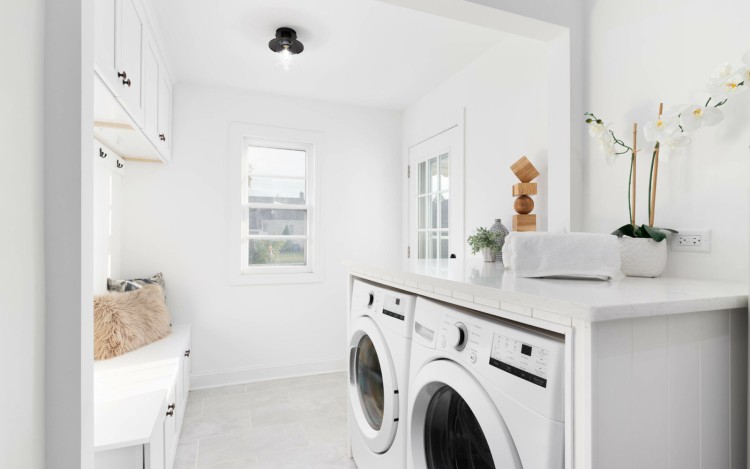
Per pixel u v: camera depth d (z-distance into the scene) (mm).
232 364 3006
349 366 1939
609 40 1557
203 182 2945
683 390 780
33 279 728
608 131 1408
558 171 1683
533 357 772
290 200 3281
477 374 913
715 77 1119
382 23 2129
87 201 834
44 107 774
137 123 1818
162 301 2535
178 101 2891
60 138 787
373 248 3436
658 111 1378
